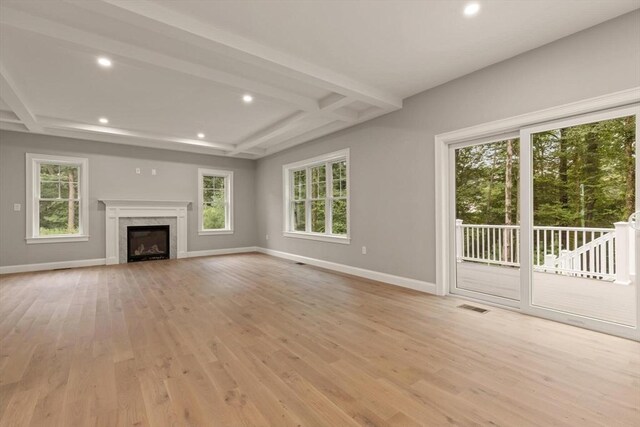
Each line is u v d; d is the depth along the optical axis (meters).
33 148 5.36
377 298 3.62
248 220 7.84
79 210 5.81
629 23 2.34
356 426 1.48
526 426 1.46
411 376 1.92
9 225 5.19
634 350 2.24
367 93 3.64
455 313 3.08
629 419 1.50
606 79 2.44
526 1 2.21
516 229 4.79
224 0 2.18
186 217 6.91
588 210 3.48
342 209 5.46
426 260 3.86
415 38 2.69
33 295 3.82
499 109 3.09
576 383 1.82
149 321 2.91
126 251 6.20
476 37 2.67
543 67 2.78
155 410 1.59
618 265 3.84
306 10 2.30
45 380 1.88
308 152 6.01
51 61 3.01
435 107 3.69
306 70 3.08
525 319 2.89
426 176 3.81
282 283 4.41
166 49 2.78
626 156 3.09
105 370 2.01
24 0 2.07
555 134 3.54
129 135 5.54
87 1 1.99
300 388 1.80
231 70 3.23
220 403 1.66
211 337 2.54
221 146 6.65
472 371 1.97
